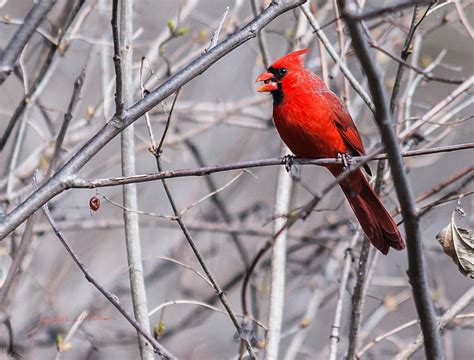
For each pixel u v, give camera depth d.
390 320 13.49
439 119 10.41
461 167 15.28
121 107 6.44
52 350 11.63
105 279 12.60
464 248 6.81
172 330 12.27
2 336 9.88
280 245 8.62
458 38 11.88
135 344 11.87
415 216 5.21
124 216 7.75
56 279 11.88
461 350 14.05
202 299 12.77
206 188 13.41
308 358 11.34
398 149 5.10
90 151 6.43
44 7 7.29
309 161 8.16
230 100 13.43
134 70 10.93
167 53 12.80
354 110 11.43
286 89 8.53
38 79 9.88
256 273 11.49
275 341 8.09
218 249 12.98
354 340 8.00
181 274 12.83
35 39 12.02
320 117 8.41
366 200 8.11
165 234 13.14
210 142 13.71
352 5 4.84
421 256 5.30
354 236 8.83
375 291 13.75
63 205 12.02
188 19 12.49
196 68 6.61
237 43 6.69
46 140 10.56
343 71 8.24
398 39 11.57
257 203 13.04
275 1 6.86
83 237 13.03
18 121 11.02
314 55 11.95
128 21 8.18
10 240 10.16
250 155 13.60
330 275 11.63
